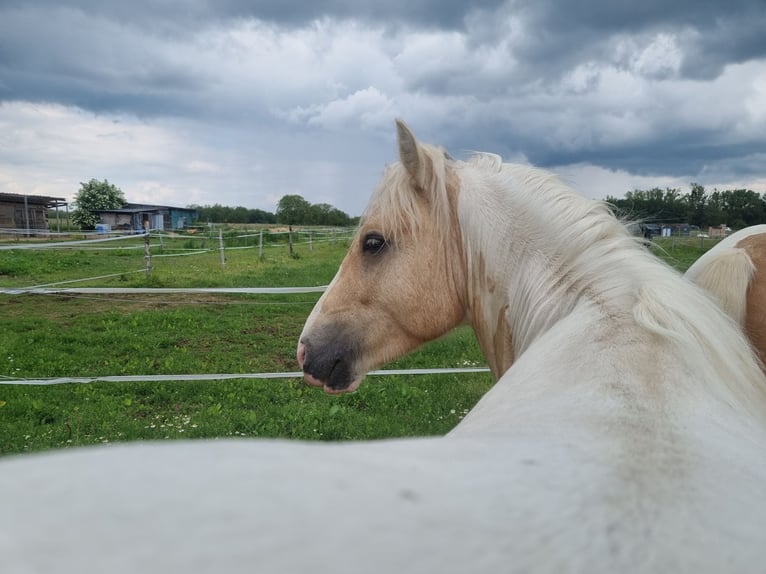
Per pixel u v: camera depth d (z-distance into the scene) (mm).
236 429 5301
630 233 1866
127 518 439
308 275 15016
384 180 2213
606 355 1217
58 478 480
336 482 552
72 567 381
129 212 47344
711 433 954
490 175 2111
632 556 594
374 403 5973
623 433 884
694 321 1323
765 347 1986
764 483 826
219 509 467
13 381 6008
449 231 2129
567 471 716
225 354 8133
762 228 2508
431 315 2178
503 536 553
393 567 467
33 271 15359
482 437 876
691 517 672
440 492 588
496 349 2061
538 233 1874
